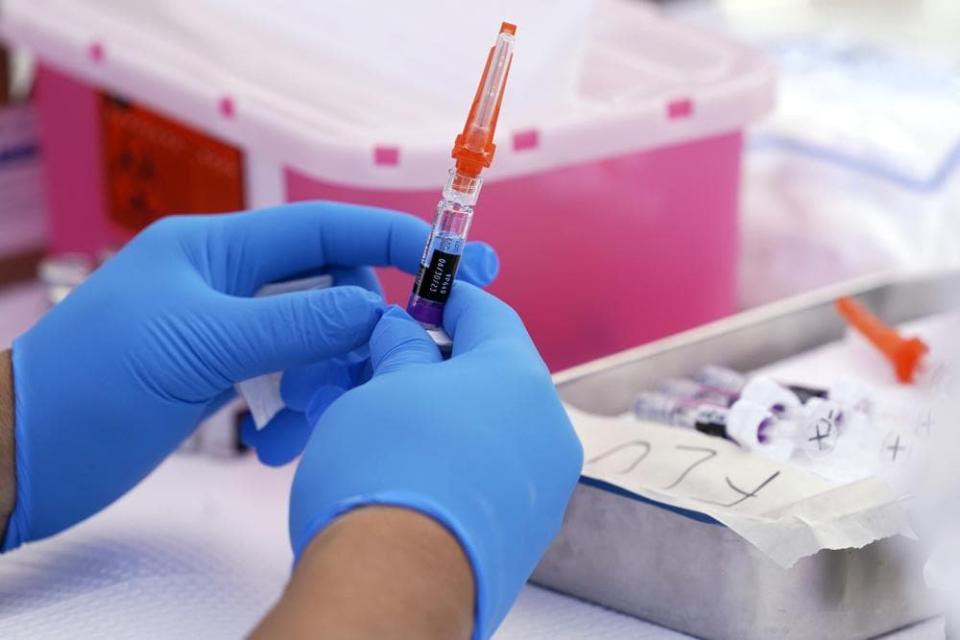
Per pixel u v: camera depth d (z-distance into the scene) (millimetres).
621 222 1038
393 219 811
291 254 819
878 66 1399
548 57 968
